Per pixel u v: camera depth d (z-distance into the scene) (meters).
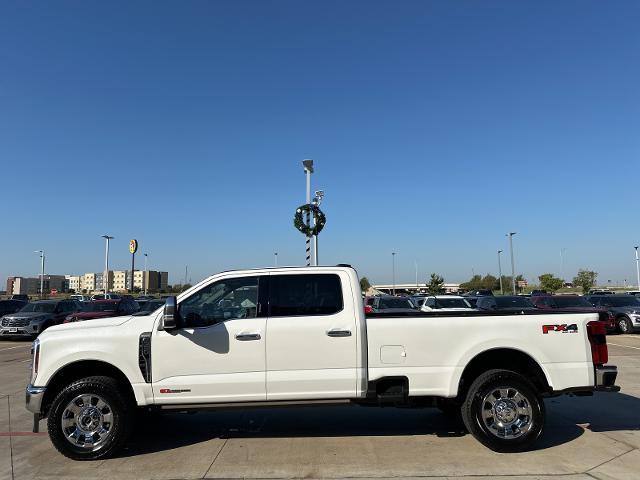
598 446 6.15
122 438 5.86
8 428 7.32
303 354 5.98
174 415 7.84
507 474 5.25
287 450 6.08
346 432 6.83
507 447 5.91
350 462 5.64
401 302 21.20
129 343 5.98
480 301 22.14
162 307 6.22
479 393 6.02
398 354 6.05
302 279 6.25
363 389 5.98
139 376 5.93
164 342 5.95
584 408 8.11
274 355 5.96
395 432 6.81
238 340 5.96
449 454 5.89
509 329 6.15
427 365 6.06
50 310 23.55
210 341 5.96
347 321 6.06
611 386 6.13
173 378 5.92
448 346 6.10
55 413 5.82
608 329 21.30
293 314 6.11
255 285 6.21
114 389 5.91
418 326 6.09
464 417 6.19
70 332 6.07
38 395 5.89
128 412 5.95
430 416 7.68
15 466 5.68
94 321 6.27
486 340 6.11
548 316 6.23
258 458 5.81
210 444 6.37
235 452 6.03
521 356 6.29
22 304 27.30
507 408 6.02
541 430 5.97
